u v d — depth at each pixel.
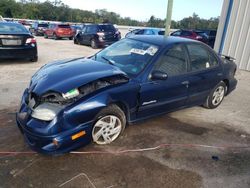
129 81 3.55
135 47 4.24
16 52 8.16
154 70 3.76
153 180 2.88
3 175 2.80
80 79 3.19
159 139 3.80
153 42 4.21
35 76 3.66
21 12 70.88
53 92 3.01
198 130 4.22
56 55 11.22
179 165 3.19
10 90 5.64
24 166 2.97
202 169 3.14
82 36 16.36
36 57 8.98
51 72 3.46
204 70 4.64
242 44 9.98
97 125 3.29
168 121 4.48
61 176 2.84
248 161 3.40
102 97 3.18
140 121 3.92
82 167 3.01
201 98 4.86
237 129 4.39
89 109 3.08
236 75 9.10
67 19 77.69
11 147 3.33
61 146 2.93
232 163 3.33
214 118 4.80
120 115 3.51
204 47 4.77
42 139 2.88
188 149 3.58
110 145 3.52
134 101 3.61
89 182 2.78
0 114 4.30
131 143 3.61
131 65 3.90
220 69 5.03
